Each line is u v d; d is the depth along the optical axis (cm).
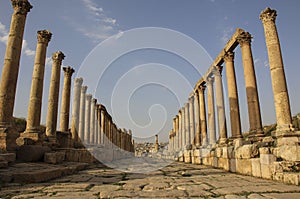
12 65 1475
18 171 998
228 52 2114
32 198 630
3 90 1424
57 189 777
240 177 1153
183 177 1170
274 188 780
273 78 1322
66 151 1841
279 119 1243
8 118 1406
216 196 661
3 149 1296
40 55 1886
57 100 2122
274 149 1104
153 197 652
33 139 1673
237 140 1425
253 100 1692
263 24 1428
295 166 979
